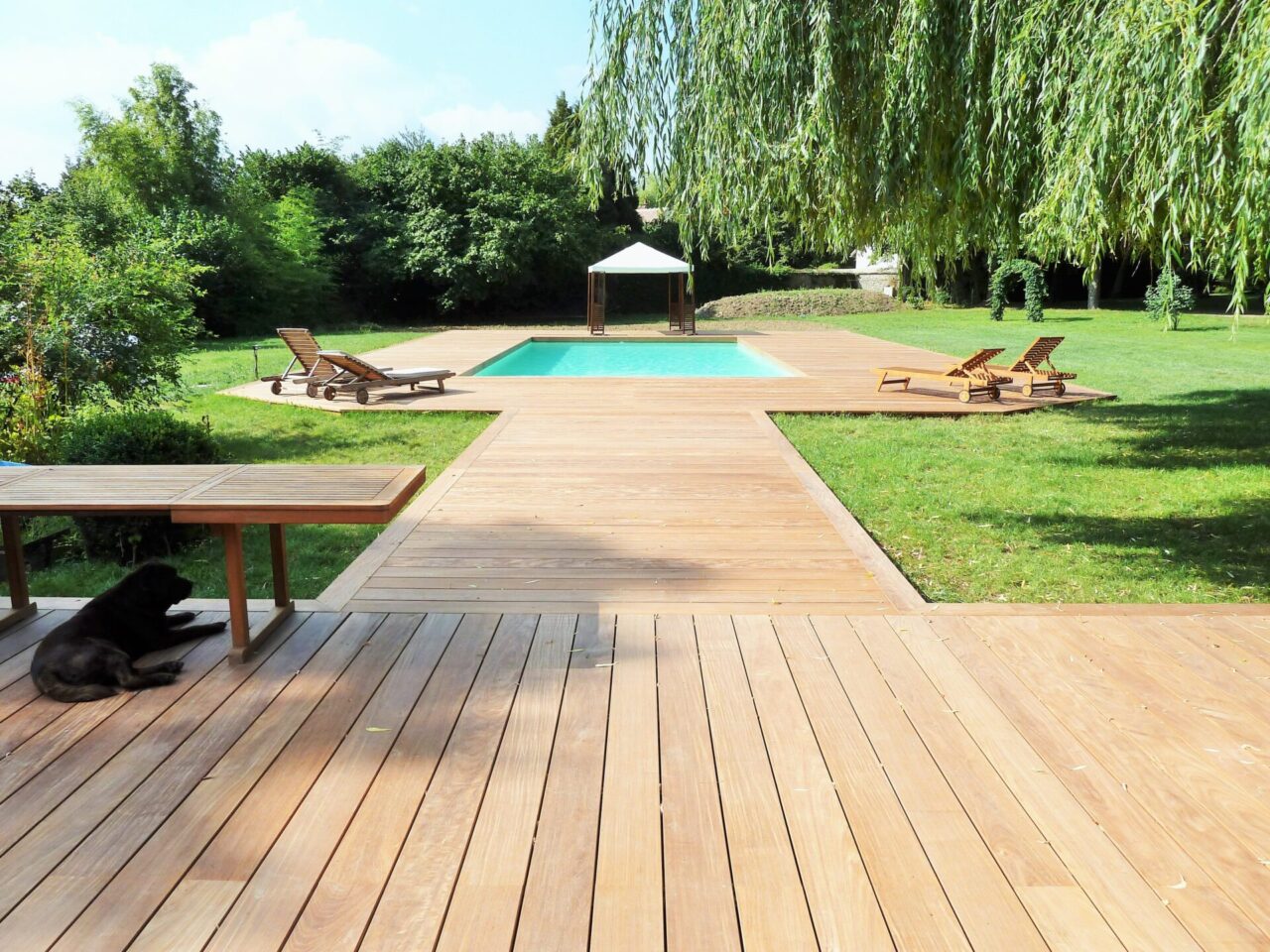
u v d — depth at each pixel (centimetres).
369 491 320
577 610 385
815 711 290
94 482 339
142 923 189
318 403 1057
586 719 284
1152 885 202
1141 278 3312
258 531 573
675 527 523
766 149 469
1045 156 420
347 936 185
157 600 339
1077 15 403
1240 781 247
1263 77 312
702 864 210
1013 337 2020
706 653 338
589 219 3123
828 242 518
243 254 2336
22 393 683
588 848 216
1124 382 1272
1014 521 582
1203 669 323
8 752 264
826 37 436
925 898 198
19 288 761
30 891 200
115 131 2336
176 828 225
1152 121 360
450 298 2909
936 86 445
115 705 295
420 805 235
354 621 372
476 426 930
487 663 328
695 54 493
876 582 423
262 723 282
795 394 1130
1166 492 659
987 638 353
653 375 1452
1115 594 445
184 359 1084
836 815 230
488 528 521
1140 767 255
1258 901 196
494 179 2928
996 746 267
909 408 1015
